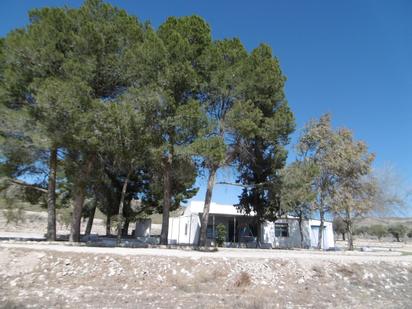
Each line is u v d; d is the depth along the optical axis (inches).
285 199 1074.7
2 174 807.7
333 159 1243.8
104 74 791.7
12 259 517.3
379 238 2952.8
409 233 2987.2
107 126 719.1
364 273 616.1
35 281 466.9
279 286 524.7
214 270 535.8
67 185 948.0
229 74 887.1
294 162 1168.2
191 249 836.0
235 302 438.9
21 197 864.3
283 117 918.4
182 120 770.2
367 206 1273.4
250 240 1476.4
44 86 673.0
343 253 993.5
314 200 1153.4
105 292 444.8
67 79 738.8
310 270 592.1
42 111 705.0
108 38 797.9
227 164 963.3
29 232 1622.8
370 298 525.7
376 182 1317.7
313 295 508.7
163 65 789.2
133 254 576.1
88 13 831.1
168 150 797.9
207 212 947.3
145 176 1310.3
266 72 909.8
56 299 406.0
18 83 749.9
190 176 924.6
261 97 914.7
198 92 871.7
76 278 484.7
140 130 759.1
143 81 790.5
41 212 1696.6
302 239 1359.5
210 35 939.3
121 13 868.6
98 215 2250.2
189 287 483.2
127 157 809.5
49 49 735.7
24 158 800.9
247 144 984.9
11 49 735.7
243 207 1299.2
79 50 764.6
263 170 1127.6
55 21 787.4
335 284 563.2
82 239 1120.2
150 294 449.7
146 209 1409.9
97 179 879.1
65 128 713.0
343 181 1275.8
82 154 823.7
